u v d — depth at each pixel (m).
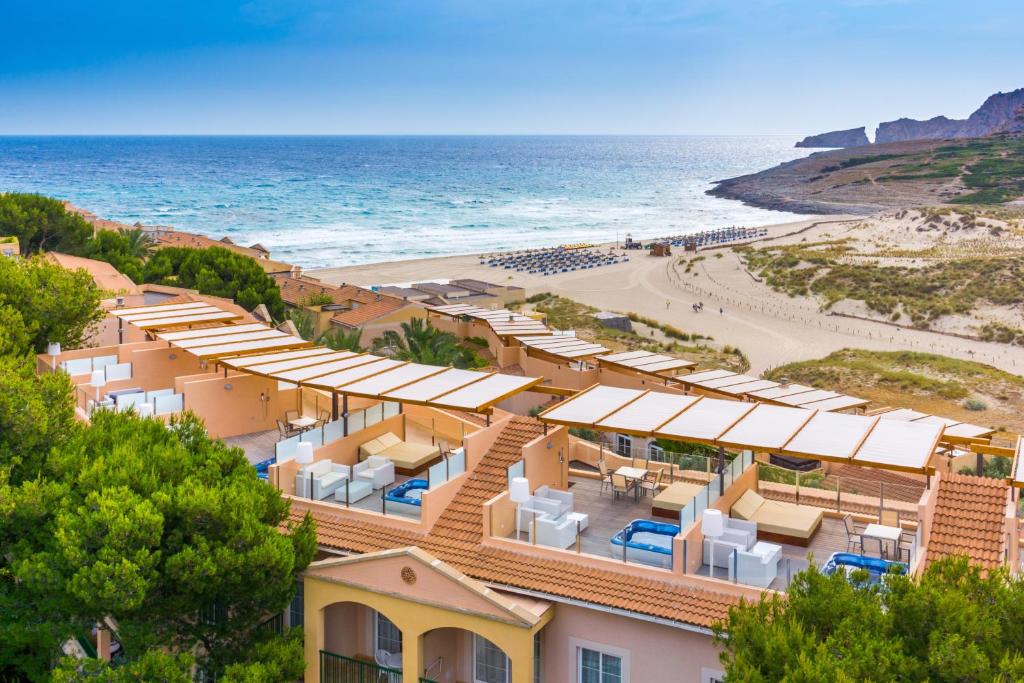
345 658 20.31
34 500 18.25
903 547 19.44
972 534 19.67
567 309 123.62
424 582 19.27
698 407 22.98
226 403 30.14
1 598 18.05
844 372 88.25
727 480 21.17
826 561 19.84
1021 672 11.81
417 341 61.94
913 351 100.88
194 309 39.88
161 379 34.16
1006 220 185.25
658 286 150.50
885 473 33.50
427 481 23.75
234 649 19.39
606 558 19.64
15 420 20.09
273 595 19.02
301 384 25.95
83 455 20.22
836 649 13.03
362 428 26.38
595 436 42.03
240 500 18.84
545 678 19.52
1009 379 86.44
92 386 31.14
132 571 16.70
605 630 18.89
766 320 123.81
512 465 22.00
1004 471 38.59
